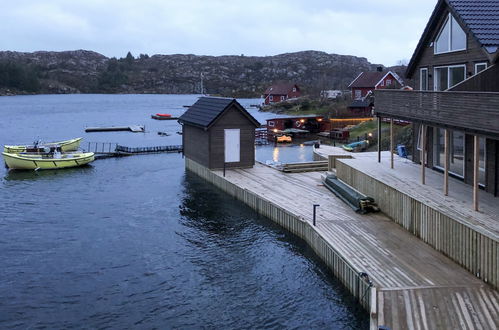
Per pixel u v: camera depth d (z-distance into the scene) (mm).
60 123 90062
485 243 14531
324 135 60188
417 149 26891
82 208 28141
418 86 27219
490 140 19750
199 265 19609
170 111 130125
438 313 12961
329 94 115688
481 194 19875
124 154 49031
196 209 27375
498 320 12516
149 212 27109
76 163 41969
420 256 16969
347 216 21938
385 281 14922
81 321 15406
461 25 20750
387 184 21656
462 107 17500
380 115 26156
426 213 18141
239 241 22141
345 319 15164
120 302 16625
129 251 21250
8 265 19750
